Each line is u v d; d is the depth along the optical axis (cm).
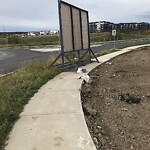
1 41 5691
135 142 365
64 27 927
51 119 415
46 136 352
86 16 1168
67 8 954
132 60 1286
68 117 421
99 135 381
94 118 456
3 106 461
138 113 482
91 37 5241
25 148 320
